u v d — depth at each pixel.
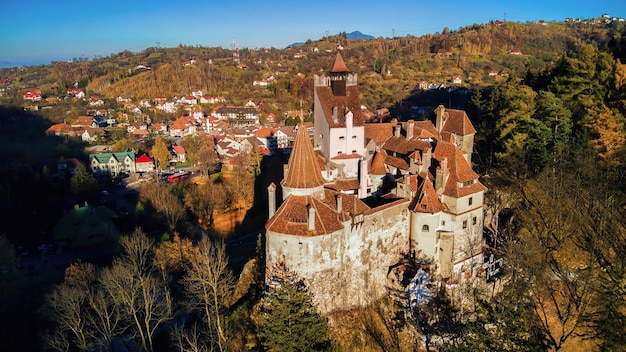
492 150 99.25
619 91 88.06
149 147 192.75
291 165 63.25
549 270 70.06
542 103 90.25
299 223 59.75
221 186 124.31
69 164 151.25
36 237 119.56
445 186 68.38
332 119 79.50
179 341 62.69
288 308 53.03
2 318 73.19
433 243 68.12
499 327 51.09
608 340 54.00
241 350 60.78
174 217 111.56
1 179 128.25
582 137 81.06
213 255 80.75
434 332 63.19
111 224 114.69
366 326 63.44
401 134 88.94
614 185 75.12
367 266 65.44
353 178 79.12
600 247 67.75
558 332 63.66
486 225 82.06
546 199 79.19
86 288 75.69
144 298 69.75
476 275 71.25
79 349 71.94
